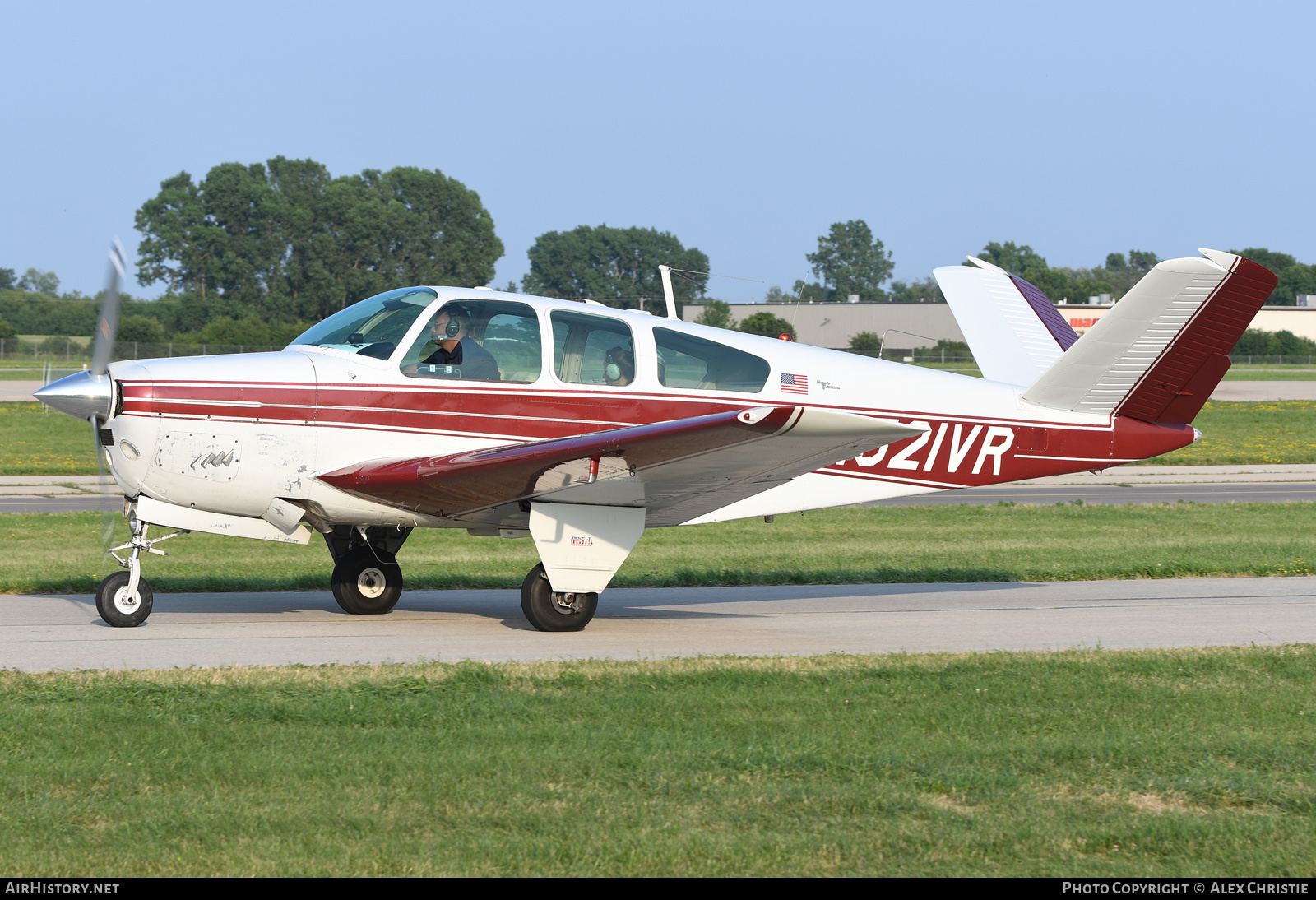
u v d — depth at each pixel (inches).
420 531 1707.7
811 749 576.1
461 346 936.3
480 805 494.6
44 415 3993.6
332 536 1026.7
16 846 445.1
